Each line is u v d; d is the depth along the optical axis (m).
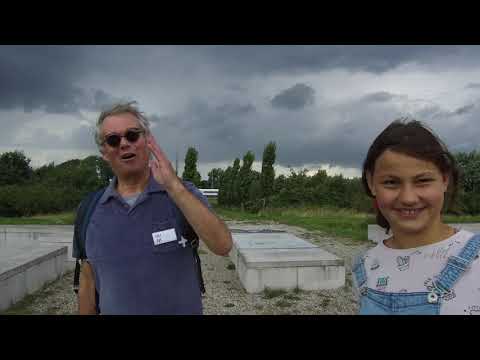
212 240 1.97
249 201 25.27
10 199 22.38
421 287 1.38
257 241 8.82
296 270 6.52
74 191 26.97
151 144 1.95
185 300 2.08
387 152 1.38
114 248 2.06
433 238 1.43
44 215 23.27
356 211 22.41
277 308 5.74
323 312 5.56
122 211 2.09
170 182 1.89
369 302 1.52
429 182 1.35
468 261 1.32
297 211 23.45
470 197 18.20
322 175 25.19
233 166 29.80
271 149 24.89
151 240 2.04
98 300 2.33
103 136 2.10
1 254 7.05
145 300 2.03
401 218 1.41
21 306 5.83
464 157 20.45
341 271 6.60
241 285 7.05
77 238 2.26
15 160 35.00
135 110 2.16
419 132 1.38
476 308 1.27
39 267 6.77
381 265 1.54
